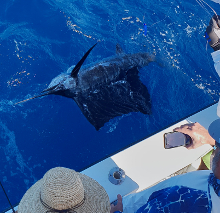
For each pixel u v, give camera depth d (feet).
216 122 6.03
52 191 5.21
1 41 19.34
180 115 16.81
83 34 20.71
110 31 21.26
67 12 22.18
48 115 16.06
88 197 5.99
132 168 8.77
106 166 8.79
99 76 17.88
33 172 13.92
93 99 17.06
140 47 20.29
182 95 17.80
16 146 14.71
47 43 19.74
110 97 17.21
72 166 14.24
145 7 23.45
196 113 10.51
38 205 5.53
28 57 18.65
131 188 8.36
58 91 16.76
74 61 18.92
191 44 20.88
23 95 16.74
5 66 17.92
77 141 15.17
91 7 22.98
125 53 19.77
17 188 13.39
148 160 8.98
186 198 4.95
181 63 19.61
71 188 5.26
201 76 19.08
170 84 18.38
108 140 15.33
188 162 8.98
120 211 7.09
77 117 16.12
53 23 21.13
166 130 9.82
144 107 16.89
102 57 19.34
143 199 6.84
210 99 17.81
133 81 18.28
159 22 22.20
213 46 7.65
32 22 21.06
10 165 14.07
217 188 4.82
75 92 17.11
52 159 14.40
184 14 23.11
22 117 15.81
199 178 5.47
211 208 4.80
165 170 8.78
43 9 22.15
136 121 16.22
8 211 7.83
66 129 15.57
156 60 19.67
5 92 16.74
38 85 17.22
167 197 5.04
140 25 21.89
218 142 5.81
